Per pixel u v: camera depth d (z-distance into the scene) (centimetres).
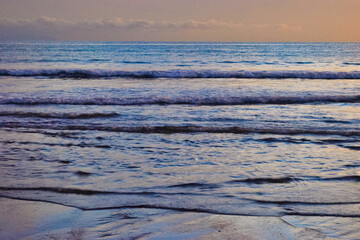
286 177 423
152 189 378
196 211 317
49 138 624
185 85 1480
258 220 297
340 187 388
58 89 1335
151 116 847
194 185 392
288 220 298
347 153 538
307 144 592
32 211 314
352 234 270
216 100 1049
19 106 974
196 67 2762
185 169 455
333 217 305
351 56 5241
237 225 286
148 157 512
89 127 714
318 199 350
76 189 377
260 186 390
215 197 354
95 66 2770
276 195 362
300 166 470
